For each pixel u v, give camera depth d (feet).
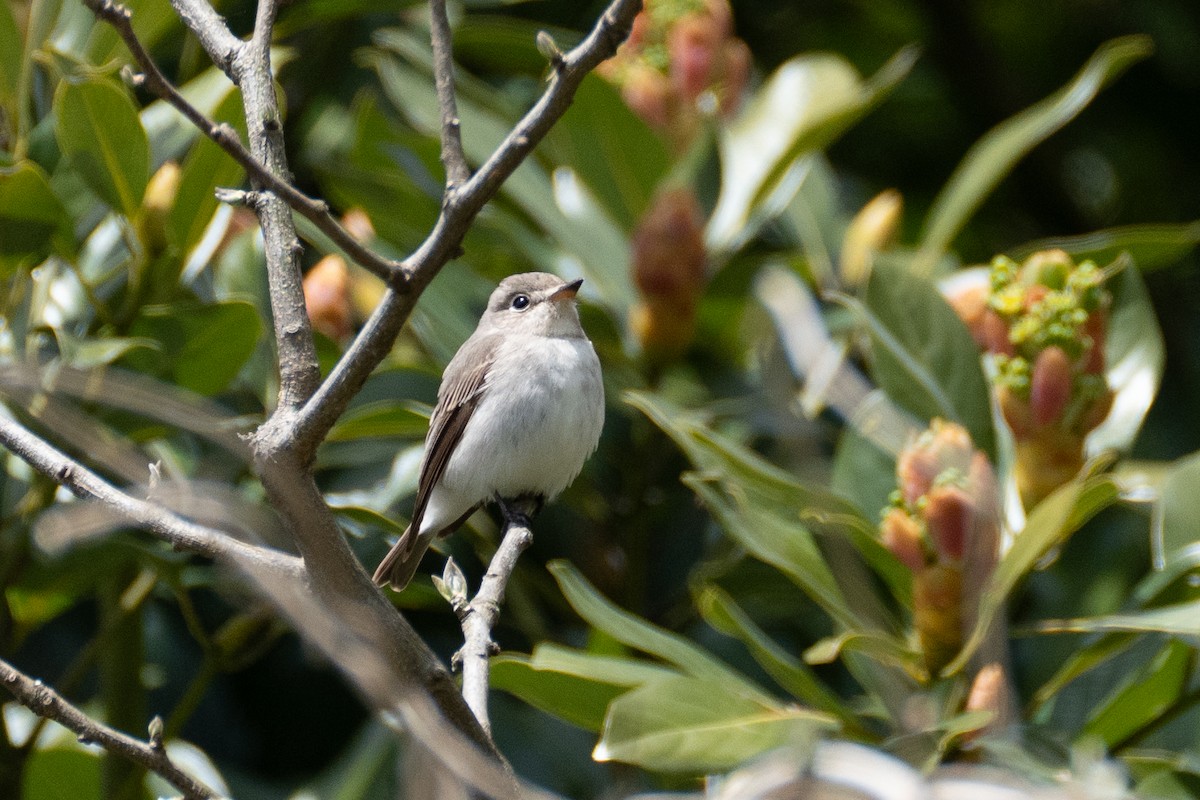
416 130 35.99
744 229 33.37
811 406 29.14
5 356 26.84
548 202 32.09
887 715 24.00
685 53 33.09
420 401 33.50
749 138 34.30
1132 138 47.80
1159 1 48.32
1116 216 47.52
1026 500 25.21
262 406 31.01
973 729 21.42
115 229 29.60
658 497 31.65
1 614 28.07
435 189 34.83
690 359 34.45
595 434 30.12
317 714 35.50
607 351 32.94
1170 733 26.18
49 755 28.78
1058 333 24.72
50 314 28.55
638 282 30.86
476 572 35.19
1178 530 24.94
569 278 33.78
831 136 32.60
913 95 47.65
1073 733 25.09
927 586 23.52
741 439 31.45
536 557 34.65
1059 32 49.55
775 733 21.59
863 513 26.71
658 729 21.33
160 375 27.12
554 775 31.22
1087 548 29.55
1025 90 48.91
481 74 39.09
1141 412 28.02
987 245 46.75
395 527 27.68
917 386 26.14
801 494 25.17
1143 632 23.86
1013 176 46.83
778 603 32.24
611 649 29.43
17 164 25.89
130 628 28.60
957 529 23.36
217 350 27.09
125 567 28.35
